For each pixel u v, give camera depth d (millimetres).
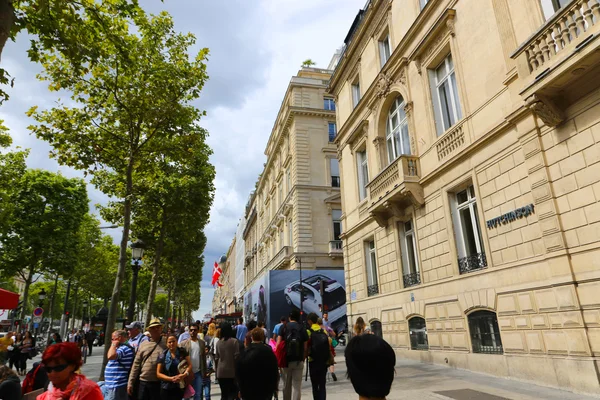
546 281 8078
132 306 14164
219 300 138625
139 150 13789
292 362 6586
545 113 8031
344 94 21500
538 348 8227
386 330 15336
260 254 53438
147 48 12070
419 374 10289
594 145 7328
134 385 5758
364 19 18250
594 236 7227
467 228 11430
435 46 12898
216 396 10227
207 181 21969
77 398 3135
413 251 14438
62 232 28703
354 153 19672
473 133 10812
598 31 6629
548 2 8617
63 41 7609
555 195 8102
